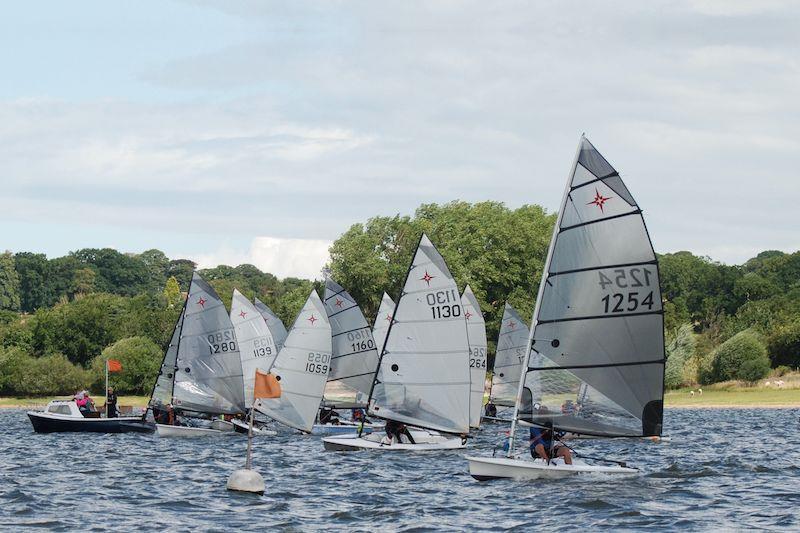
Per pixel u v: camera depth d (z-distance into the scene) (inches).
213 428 2824.8
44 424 2989.7
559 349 1539.1
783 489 1521.9
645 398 1505.9
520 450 1971.0
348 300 2940.5
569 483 1558.8
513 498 1428.4
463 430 1991.9
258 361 3075.8
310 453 2192.4
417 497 1469.0
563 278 1540.4
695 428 3189.0
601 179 1528.1
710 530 1192.8
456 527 1229.1
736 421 3582.7
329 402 3112.7
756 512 1310.3
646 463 1972.2
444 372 2001.7
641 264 1508.4
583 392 1528.1
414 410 2015.3
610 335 1517.0
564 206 1545.3
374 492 1530.5
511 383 3356.3
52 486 1637.6
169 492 1552.7
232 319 3070.9
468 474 1738.4
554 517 1282.0
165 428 2755.9
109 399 3115.2
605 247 1520.7
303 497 1492.4
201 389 2753.4
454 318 1998.0
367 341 2925.7
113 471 1870.1
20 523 1266.0
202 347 2760.8
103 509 1379.2
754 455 2151.8
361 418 2883.9
